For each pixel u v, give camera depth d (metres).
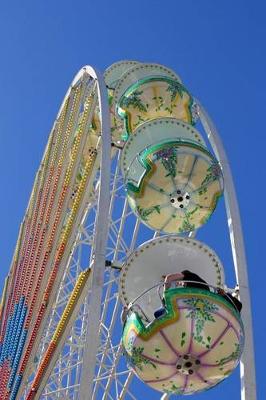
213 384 15.23
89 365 14.04
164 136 18.77
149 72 22.22
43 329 19.44
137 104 20.86
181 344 14.63
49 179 23.88
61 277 19.42
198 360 14.77
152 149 18.03
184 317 14.61
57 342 18.27
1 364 23.61
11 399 20.27
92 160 19.69
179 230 18.59
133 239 18.89
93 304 14.67
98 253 15.43
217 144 19.42
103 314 18.22
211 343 14.67
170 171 17.89
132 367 15.20
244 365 15.05
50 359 18.42
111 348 17.95
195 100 21.39
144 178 17.94
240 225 17.41
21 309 22.31
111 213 19.23
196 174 17.97
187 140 18.14
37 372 18.94
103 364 18.03
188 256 16.97
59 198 21.27
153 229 18.61
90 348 14.18
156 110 20.89
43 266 20.64
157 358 14.78
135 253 16.73
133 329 15.02
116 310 18.23
